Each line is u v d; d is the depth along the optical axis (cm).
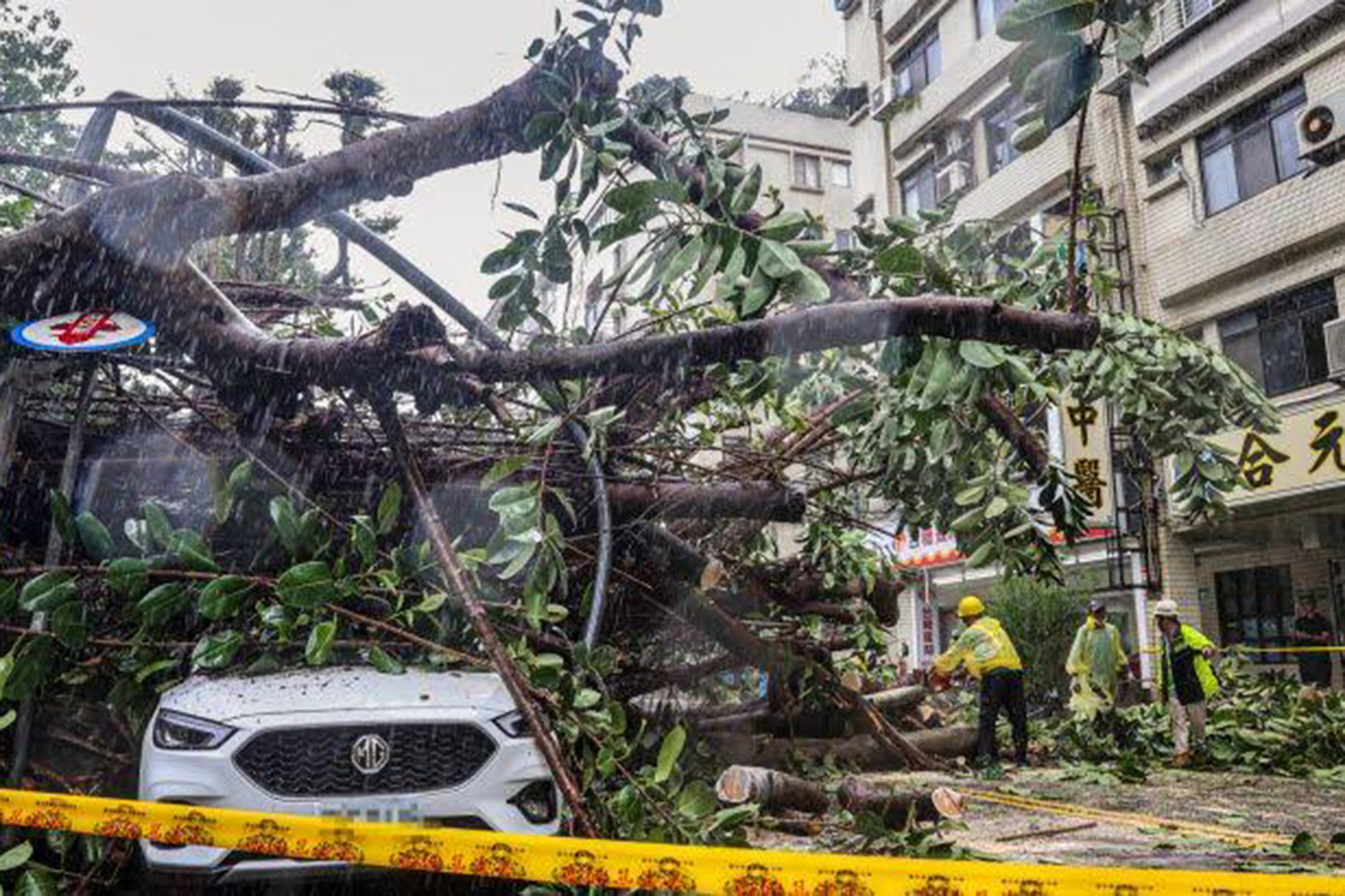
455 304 652
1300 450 1468
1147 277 1828
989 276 627
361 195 515
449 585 465
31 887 385
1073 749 1045
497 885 426
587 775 412
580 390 559
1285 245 1560
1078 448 1733
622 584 657
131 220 473
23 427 591
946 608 2241
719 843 406
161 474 592
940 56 2373
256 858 372
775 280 343
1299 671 1556
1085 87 275
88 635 470
